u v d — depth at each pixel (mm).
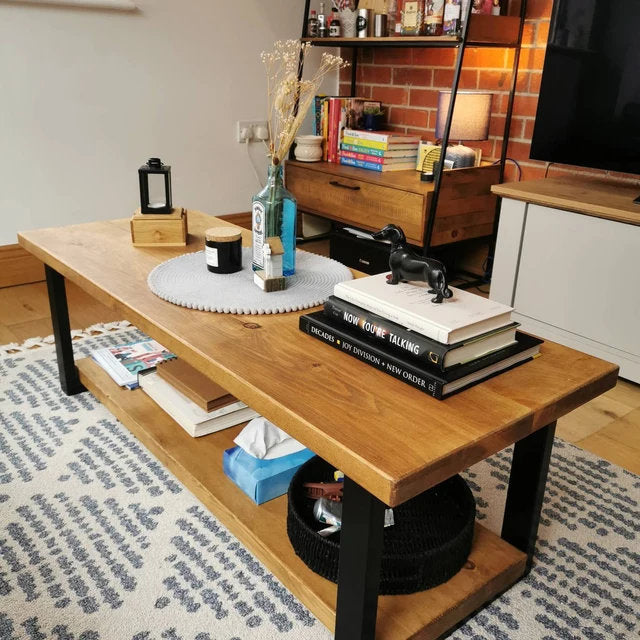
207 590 1166
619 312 1967
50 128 2592
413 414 885
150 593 1155
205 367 1056
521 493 1152
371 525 845
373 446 804
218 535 1306
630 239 1886
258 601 1147
